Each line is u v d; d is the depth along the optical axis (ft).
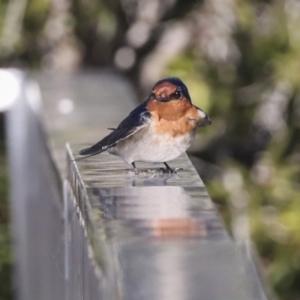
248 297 10.46
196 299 10.36
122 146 17.87
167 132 17.81
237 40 45.70
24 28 46.93
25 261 32.45
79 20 46.50
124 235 12.10
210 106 43.34
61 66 49.73
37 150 27.81
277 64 43.04
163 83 18.30
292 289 41.29
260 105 45.93
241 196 43.57
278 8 43.73
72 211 17.81
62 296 20.16
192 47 46.29
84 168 17.02
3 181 45.14
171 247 11.45
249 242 11.66
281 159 44.47
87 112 27.84
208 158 49.29
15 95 34.45
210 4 46.98
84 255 15.06
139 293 10.53
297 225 41.29
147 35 50.31
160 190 15.02
